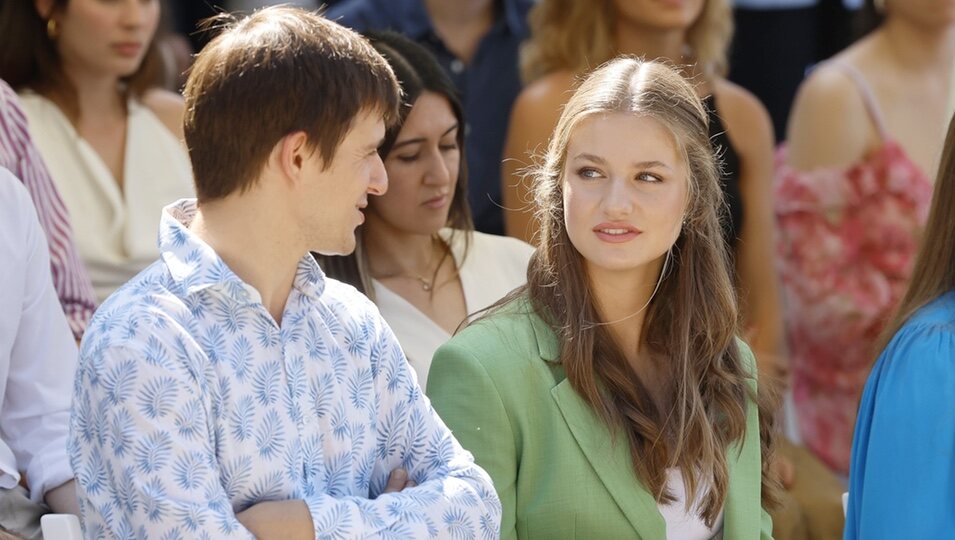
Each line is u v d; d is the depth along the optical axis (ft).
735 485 16.72
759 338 27.48
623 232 15.83
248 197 13.25
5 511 16.28
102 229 24.36
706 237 16.69
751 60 36.88
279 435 13.24
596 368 16.31
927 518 15.88
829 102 28.53
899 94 28.48
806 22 36.63
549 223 16.60
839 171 28.45
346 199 13.46
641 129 15.83
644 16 26.81
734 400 16.84
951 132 17.42
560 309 16.46
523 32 31.09
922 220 28.27
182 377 12.67
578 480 15.83
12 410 17.07
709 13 27.63
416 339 20.13
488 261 21.44
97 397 12.63
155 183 25.03
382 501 13.61
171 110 25.93
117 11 24.04
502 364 16.11
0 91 18.39
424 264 20.89
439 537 13.83
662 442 16.17
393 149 19.84
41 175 19.02
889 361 16.92
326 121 13.10
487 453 15.85
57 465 16.65
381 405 14.53
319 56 13.16
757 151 27.71
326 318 14.08
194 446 12.62
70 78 24.62
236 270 13.35
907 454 16.16
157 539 12.38
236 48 13.17
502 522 15.80
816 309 28.63
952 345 16.37
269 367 13.32
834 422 28.73
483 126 30.48
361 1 31.09
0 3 24.41
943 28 28.37
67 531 14.83
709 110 27.12
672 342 16.76
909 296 17.65
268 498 13.14
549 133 26.45
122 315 12.89
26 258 16.94
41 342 17.12
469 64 30.73
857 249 28.43
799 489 25.64
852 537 17.35
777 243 29.25
